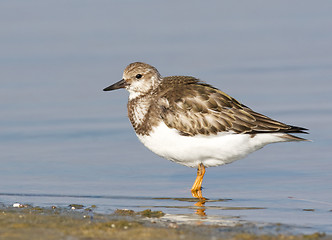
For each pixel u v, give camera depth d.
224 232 10.16
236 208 12.41
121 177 15.20
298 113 19.36
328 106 19.77
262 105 20.09
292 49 26.11
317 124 18.47
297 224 10.92
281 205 12.62
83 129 18.86
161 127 13.86
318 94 20.84
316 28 28.75
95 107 20.70
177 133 13.76
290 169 15.51
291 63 24.36
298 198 13.20
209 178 15.16
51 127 19.00
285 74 23.05
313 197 13.23
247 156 15.09
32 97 21.39
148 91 14.41
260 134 13.69
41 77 23.19
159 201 13.16
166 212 12.05
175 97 13.92
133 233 9.82
